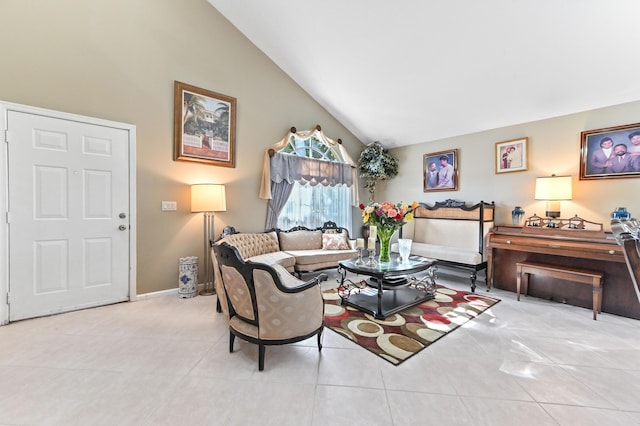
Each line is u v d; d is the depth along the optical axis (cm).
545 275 298
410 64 344
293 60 411
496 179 405
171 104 334
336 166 504
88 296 284
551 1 236
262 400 150
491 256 358
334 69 397
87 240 282
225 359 192
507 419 138
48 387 159
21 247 250
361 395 155
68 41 270
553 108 339
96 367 180
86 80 279
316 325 197
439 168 471
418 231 473
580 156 330
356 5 295
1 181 241
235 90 387
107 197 293
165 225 332
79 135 276
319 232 450
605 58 266
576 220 328
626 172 300
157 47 322
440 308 290
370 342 216
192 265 328
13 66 246
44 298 261
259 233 402
